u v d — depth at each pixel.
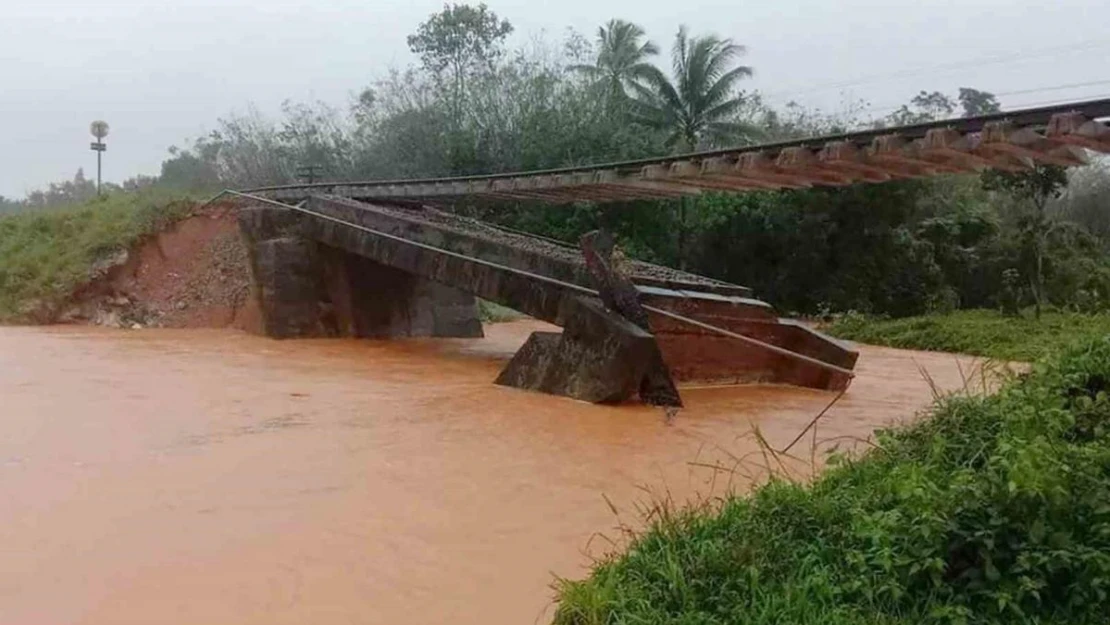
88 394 10.81
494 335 21.08
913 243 34.00
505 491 6.88
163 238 22.08
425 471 7.43
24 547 5.45
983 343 20.64
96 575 5.05
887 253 34.12
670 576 4.48
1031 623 4.09
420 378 12.94
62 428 8.78
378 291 19.14
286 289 18.28
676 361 12.29
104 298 21.25
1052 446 4.92
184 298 20.97
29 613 4.55
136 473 7.15
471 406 10.52
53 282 21.44
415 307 19.67
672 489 6.98
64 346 16.14
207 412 9.79
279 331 18.19
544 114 34.81
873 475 5.66
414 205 18.89
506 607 4.74
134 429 8.81
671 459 8.04
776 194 34.09
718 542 4.82
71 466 7.32
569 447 8.45
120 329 20.00
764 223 34.53
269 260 18.25
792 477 6.96
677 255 34.94
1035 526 4.32
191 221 22.31
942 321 24.33
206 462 7.54
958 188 37.72
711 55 39.09
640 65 39.53
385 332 19.16
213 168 34.78
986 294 33.56
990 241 34.78
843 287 33.59
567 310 11.75
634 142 34.81
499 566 5.31
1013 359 16.55
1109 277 31.14
